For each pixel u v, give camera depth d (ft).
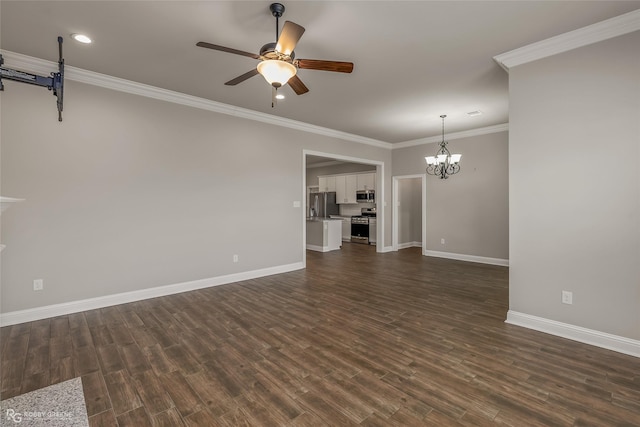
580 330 8.85
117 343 8.82
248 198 16.21
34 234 10.55
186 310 11.50
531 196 9.67
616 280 8.30
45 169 10.73
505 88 12.87
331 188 33.55
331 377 7.14
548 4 7.48
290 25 6.23
